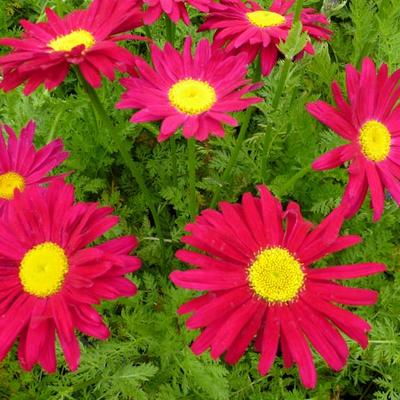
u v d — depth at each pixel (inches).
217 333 8.6
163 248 13.3
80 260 9.0
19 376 12.1
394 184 10.3
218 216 9.4
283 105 13.7
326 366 11.9
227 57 11.0
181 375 11.9
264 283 9.1
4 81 9.8
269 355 8.6
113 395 11.4
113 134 11.0
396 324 12.4
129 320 11.6
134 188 15.1
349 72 10.1
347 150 9.8
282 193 12.4
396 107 10.6
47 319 8.9
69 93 16.7
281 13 12.8
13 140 11.3
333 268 9.3
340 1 14.5
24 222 9.4
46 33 10.7
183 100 10.0
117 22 10.4
